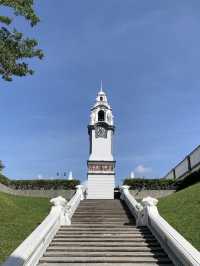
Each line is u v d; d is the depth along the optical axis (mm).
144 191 31422
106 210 20922
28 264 10219
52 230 14102
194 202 18812
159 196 31156
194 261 9297
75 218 18594
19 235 14797
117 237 14023
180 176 34969
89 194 32125
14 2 12078
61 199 16688
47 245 12828
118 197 32062
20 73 12648
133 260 11477
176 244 10844
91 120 34781
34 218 18781
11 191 30641
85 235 14297
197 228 14445
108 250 12453
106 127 34438
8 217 17906
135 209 18422
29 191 31250
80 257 11836
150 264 11188
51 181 31812
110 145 34094
